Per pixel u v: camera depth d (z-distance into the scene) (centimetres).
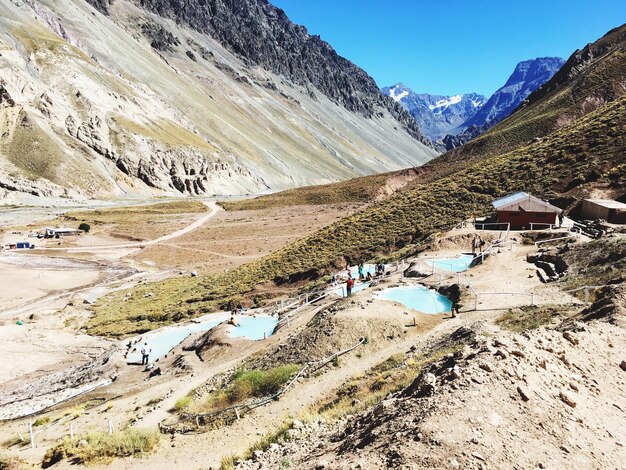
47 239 9562
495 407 795
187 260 8362
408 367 1611
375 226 5412
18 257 8181
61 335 4466
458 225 4338
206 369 2575
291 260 5353
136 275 7462
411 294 2777
